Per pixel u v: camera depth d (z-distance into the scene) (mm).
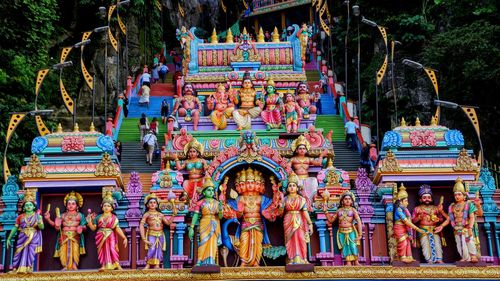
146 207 14648
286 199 14133
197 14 54312
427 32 35500
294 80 24297
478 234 15008
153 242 14281
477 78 27672
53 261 14773
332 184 15539
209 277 13656
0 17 27422
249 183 15062
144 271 13766
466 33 28484
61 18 37500
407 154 15195
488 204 15398
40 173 14727
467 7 30859
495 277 13891
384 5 38375
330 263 14625
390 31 36875
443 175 15031
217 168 15164
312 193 15883
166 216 14852
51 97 34000
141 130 26219
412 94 34500
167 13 49250
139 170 23625
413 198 15328
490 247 15070
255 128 19328
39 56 28859
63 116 33938
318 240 14961
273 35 26016
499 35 28766
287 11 55062
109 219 14195
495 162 27906
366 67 39500
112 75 36875
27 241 13992
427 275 13859
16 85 26688
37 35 29156
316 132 17906
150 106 31906
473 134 28750
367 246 14945
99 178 14836
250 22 56875
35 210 14359
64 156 15219
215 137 18453
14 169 24734
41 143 15312
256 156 15195
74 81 35781
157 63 37688
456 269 13898
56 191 15125
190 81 24188
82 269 14500
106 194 14523
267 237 14922
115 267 13984
